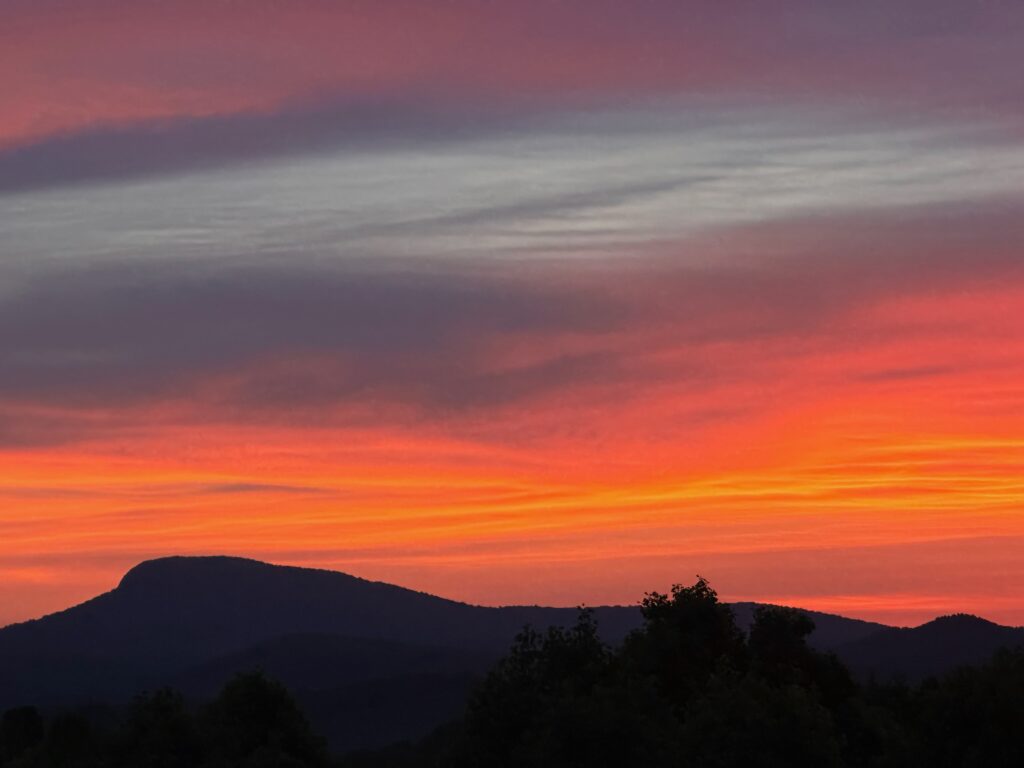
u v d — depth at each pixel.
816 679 96.12
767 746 72.88
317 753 90.06
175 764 84.00
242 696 90.12
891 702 102.00
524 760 78.75
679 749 74.25
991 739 71.56
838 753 75.06
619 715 73.88
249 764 84.38
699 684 91.56
